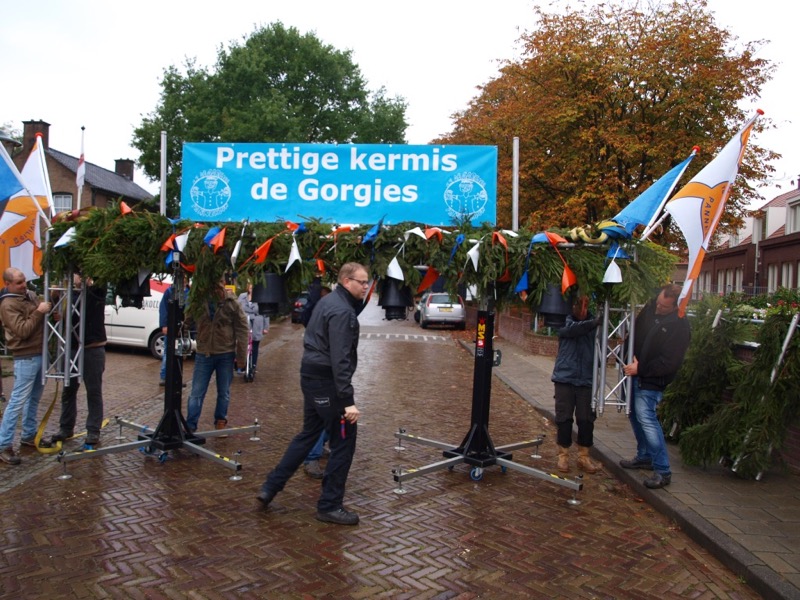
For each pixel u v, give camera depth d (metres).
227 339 7.22
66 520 4.64
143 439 6.38
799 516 4.85
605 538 4.63
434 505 5.20
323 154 5.94
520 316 19.22
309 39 32.72
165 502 5.06
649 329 5.59
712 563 4.25
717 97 16.84
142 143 30.92
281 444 7.00
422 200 5.91
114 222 5.78
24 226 6.83
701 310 6.93
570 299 5.54
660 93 17.20
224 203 5.99
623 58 16.95
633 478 5.80
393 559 4.16
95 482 5.49
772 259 35.75
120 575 3.83
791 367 5.55
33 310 6.12
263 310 5.61
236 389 10.66
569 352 6.09
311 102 33.03
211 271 5.86
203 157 6.02
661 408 7.08
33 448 6.49
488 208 5.87
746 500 5.20
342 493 4.75
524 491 5.63
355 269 4.71
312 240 5.62
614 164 17.89
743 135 5.57
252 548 4.26
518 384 11.70
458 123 25.67
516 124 19.05
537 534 4.66
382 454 6.68
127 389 10.09
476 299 5.88
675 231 18.36
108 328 13.82
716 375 6.70
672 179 5.81
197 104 30.84
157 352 13.49
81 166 6.34
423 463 6.38
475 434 6.03
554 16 18.44
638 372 5.58
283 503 5.13
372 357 16.19
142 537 4.38
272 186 5.98
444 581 3.88
